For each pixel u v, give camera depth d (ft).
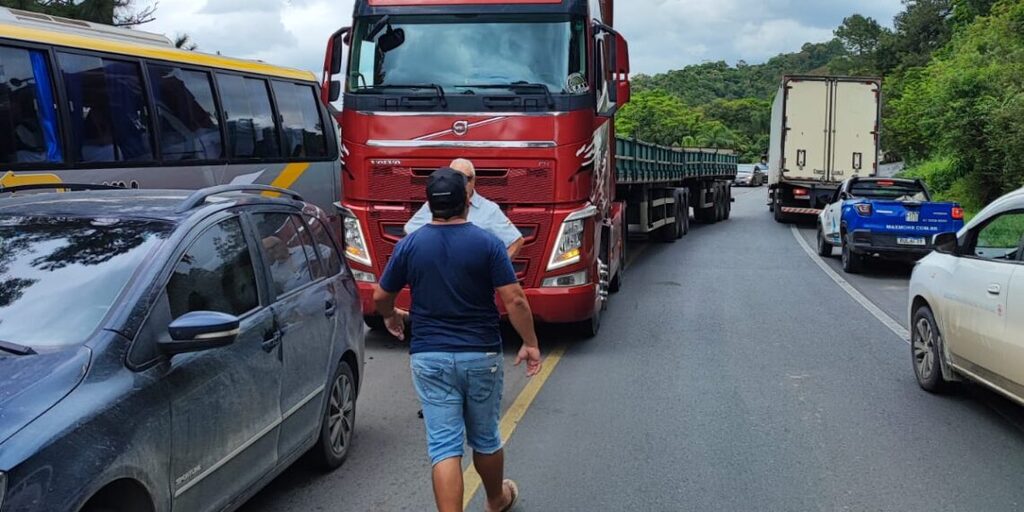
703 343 31.65
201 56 36.14
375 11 29.89
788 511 16.43
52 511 10.03
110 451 10.96
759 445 20.24
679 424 21.83
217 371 13.55
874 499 16.99
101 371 11.56
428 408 14.12
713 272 52.42
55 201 15.66
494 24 29.48
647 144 56.59
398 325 15.46
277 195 19.34
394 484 17.71
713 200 92.48
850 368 27.96
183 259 13.80
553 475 18.24
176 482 12.40
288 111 42.39
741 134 341.82
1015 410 23.17
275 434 15.40
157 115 32.81
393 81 29.35
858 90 86.38
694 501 16.88
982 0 154.20
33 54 27.63
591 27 29.96
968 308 22.22
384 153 28.91
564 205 28.68
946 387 24.50
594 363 28.43
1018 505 16.69
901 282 49.47
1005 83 88.79
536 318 29.07
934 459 19.33
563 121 28.45
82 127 29.25
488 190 28.60
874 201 52.13
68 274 13.11
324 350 17.69
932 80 110.83
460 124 28.53
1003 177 87.04
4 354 11.57
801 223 93.66
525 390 24.98
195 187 34.94
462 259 13.99
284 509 16.37
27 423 10.34
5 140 26.35
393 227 29.25
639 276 50.21
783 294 44.01
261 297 15.67
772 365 28.32
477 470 15.06
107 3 61.46
